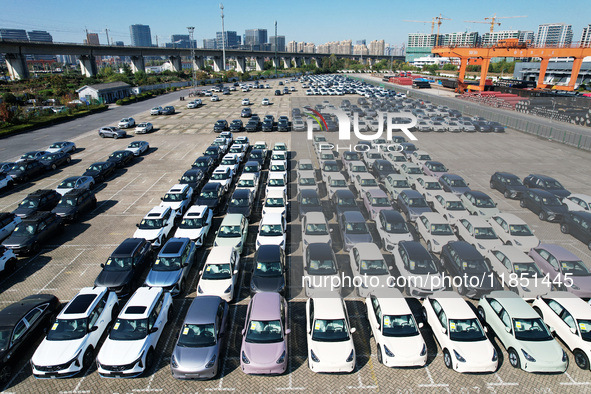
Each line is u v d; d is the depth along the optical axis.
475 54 74.88
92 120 55.94
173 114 60.34
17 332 11.95
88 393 10.87
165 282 15.08
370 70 174.62
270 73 160.75
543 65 67.81
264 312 12.40
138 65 125.75
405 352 11.49
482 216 20.88
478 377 11.30
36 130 48.84
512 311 12.24
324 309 12.56
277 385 11.14
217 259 15.70
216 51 148.00
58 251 19.09
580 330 11.81
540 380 11.13
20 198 26.41
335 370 11.26
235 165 30.33
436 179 24.47
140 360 11.34
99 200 25.83
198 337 11.73
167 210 21.03
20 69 90.94
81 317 12.27
